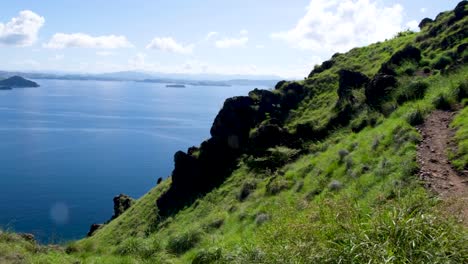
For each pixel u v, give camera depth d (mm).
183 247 18891
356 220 8117
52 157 153250
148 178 129250
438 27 38031
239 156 36219
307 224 8430
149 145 184125
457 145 15898
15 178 121625
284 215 13562
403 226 7137
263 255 9172
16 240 18125
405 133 18672
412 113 20875
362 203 13383
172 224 31375
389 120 23375
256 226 18516
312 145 30781
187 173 36875
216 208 29203
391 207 8312
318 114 36062
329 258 7195
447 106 21422
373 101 29516
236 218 22328
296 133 33688
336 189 17453
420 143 17297
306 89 41750
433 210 7613
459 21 35750
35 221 82875
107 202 101688
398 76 30719
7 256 15391
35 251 17547
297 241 8172
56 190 110812
